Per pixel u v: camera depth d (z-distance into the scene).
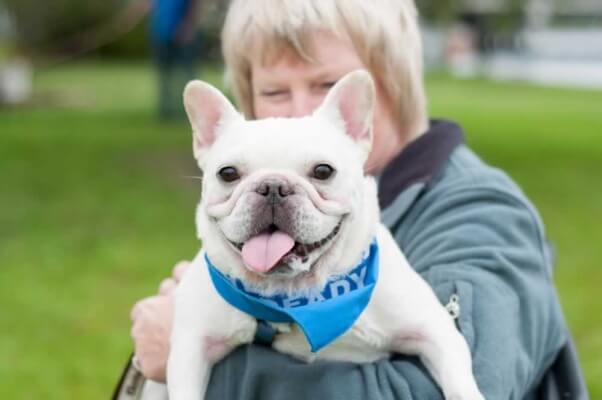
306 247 2.12
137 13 34.41
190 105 2.37
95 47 35.88
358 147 2.31
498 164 12.58
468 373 2.16
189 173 11.75
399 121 2.89
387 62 2.79
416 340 2.24
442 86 29.59
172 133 15.38
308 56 2.73
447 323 2.25
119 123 16.91
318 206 2.13
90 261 7.69
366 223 2.22
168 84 17.22
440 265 2.39
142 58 38.91
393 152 2.89
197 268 2.36
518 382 2.25
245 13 2.83
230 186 2.19
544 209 9.81
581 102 23.78
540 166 12.48
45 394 5.03
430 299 2.28
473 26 46.78
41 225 8.98
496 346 2.22
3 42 34.69
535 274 2.43
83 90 23.88
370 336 2.24
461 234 2.44
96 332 6.01
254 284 2.20
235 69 2.94
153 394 2.57
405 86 2.84
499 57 46.88
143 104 20.48
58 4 35.88
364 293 2.19
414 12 2.95
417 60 2.90
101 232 8.70
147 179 11.32
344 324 2.17
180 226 8.96
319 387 2.17
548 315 2.42
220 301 2.25
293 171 2.16
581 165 12.65
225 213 2.15
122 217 9.33
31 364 5.46
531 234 2.50
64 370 5.37
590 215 9.52
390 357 2.31
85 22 36.72
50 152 13.29
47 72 30.86
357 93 2.32
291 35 2.71
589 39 47.31
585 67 42.84
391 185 2.65
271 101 2.82
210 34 16.55
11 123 16.80
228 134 2.27
